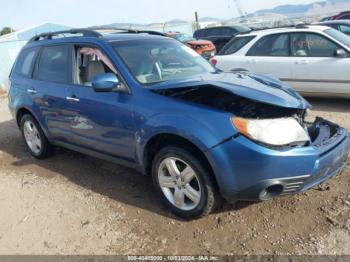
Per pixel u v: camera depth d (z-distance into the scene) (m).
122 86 3.93
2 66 18.78
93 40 4.45
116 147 4.12
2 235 3.72
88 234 3.58
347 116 6.61
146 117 3.62
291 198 3.81
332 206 3.63
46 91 4.96
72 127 4.67
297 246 3.13
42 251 3.40
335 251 3.04
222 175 3.19
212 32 18.56
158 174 3.74
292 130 3.18
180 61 4.49
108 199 4.21
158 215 3.77
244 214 3.62
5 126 8.23
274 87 3.56
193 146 3.40
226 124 3.14
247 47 8.16
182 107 3.41
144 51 4.33
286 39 7.66
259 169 3.06
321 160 3.19
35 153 5.71
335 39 7.15
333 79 7.15
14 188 4.78
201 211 3.47
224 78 3.89
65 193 4.48
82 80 4.53
